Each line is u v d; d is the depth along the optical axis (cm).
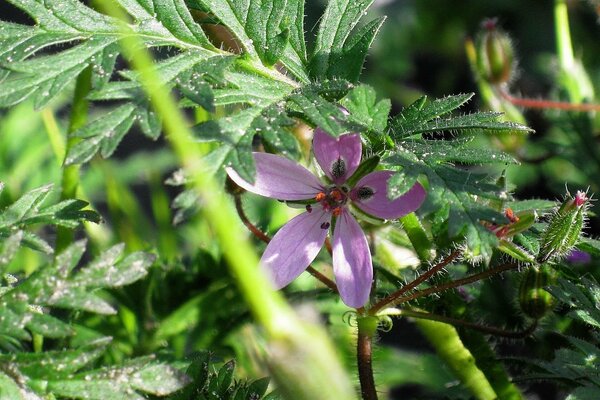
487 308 15
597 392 13
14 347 13
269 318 8
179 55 12
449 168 12
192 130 12
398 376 15
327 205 12
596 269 15
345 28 13
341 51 13
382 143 13
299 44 13
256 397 13
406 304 13
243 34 13
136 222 17
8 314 11
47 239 16
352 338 14
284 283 12
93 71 12
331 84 12
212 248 16
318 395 8
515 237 13
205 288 16
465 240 13
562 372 14
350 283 12
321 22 13
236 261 8
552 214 13
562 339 15
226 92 12
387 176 12
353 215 12
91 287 11
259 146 14
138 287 16
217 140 12
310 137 13
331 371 8
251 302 8
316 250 12
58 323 11
